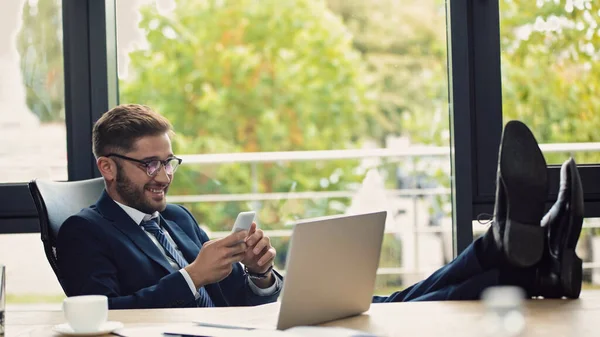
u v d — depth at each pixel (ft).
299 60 24.89
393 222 16.58
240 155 16.81
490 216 9.62
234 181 22.18
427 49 24.14
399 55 24.23
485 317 5.15
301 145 24.62
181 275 6.97
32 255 10.55
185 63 24.64
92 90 9.50
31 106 9.84
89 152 9.55
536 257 5.99
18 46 9.88
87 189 8.13
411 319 5.20
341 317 5.34
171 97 24.54
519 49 9.96
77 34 9.51
